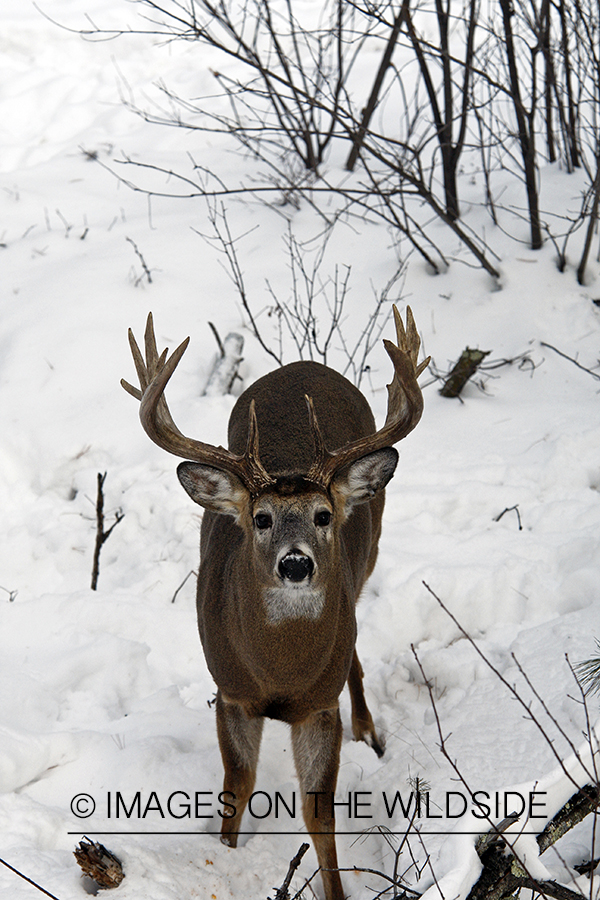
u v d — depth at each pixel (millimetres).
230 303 14406
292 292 14602
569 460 11617
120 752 7684
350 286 14711
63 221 16375
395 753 8148
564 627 8984
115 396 12875
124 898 6098
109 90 21328
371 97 15961
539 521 10938
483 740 7824
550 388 13133
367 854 7258
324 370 9195
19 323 13984
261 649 6539
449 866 5387
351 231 15812
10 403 12820
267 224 16109
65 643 9266
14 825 6699
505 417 12664
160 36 22688
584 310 14039
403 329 7121
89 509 11461
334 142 18375
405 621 9578
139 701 8555
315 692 6875
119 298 14297
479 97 18688
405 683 8977
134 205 17000
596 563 9867
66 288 14461
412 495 11211
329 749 7039
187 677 9172
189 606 10055
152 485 11406
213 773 7645
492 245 15094
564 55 15133
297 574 6043
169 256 15312
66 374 13156
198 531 10766
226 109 19953
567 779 5859
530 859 5457
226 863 6852
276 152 18062
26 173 17938
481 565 10109
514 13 13961
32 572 10688
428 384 12961
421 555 10406
